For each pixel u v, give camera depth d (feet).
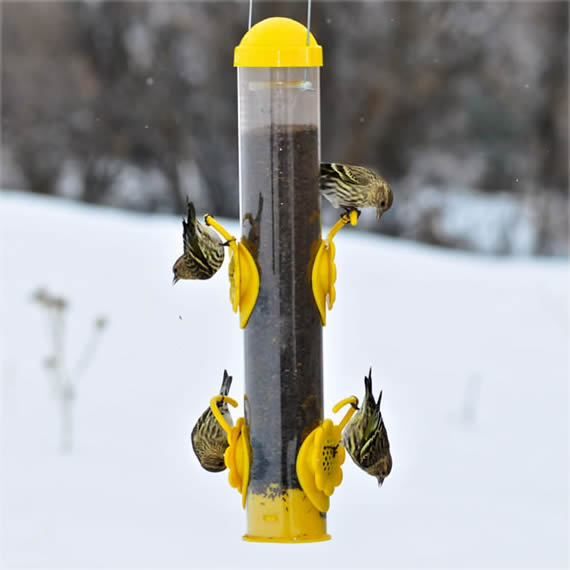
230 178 110.73
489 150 110.83
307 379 28.63
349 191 29.30
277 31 28.17
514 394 54.70
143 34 111.45
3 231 69.51
